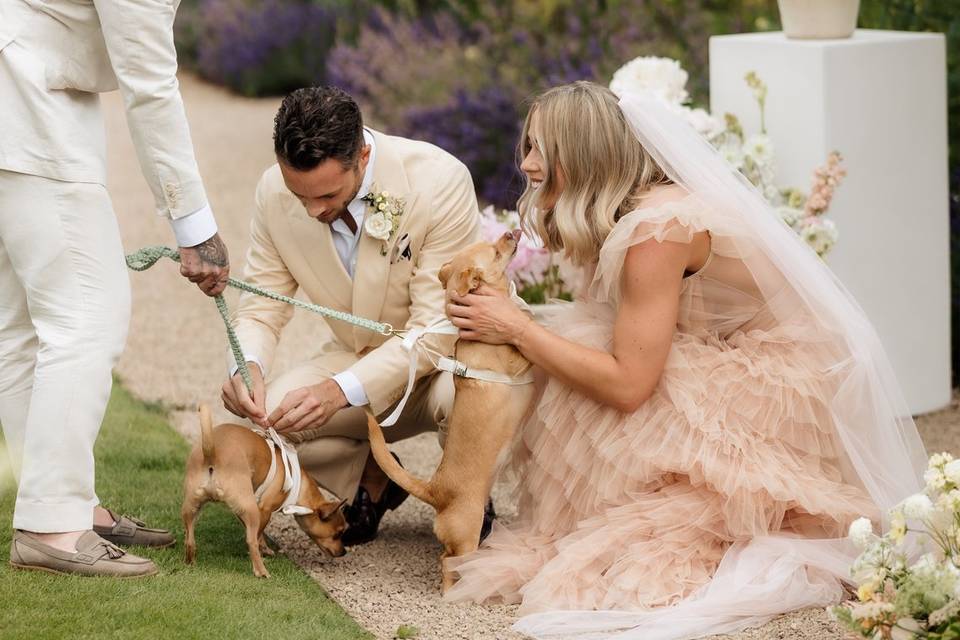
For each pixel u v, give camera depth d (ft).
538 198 12.71
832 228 16.60
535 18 33.17
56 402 11.69
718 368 12.37
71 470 11.84
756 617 11.44
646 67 19.26
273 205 13.58
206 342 23.22
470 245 13.42
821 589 11.71
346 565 13.29
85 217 11.76
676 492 12.26
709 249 12.38
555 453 12.60
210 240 12.15
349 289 13.71
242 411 13.04
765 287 12.62
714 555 12.12
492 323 12.07
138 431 17.80
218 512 14.44
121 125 45.78
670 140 12.37
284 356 22.38
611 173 12.34
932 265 18.47
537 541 12.65
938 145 18.26
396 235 13.29
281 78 50.80
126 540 13.12
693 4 30.86
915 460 13.07
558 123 12.40
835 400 12.49
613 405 12.23
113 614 11.00
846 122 17.31
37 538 11.89
